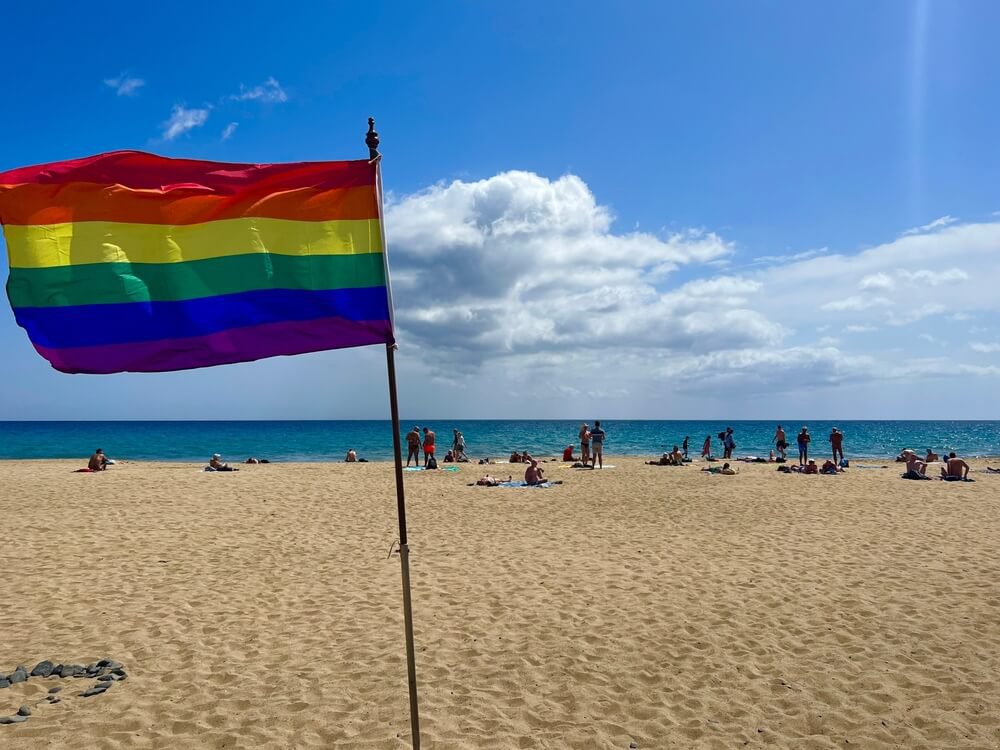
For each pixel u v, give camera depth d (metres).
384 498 17.12
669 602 7.77
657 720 4.95
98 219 3.75
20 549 10.91
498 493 18.11
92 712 5.13
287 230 3.95
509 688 5.53
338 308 3.94
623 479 21.59
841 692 5.33
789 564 9.51
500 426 164.38
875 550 10.38
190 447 60.25
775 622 7.01
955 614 7.13
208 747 4.61
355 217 4.01
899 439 78.00
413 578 9.02
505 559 10.07
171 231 3.83
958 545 10.69
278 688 5.55
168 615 7.50
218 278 3.85
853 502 15.92
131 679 5.77
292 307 3.91
